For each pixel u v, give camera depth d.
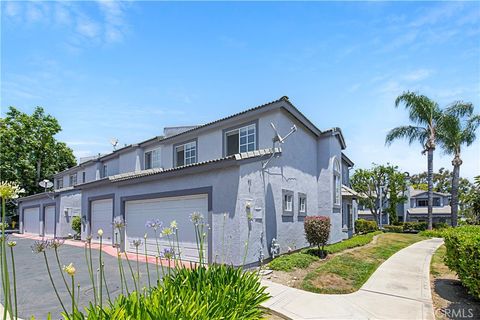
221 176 10.02
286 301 6.18
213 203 10.15
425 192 44.69
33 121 34.62
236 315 4.01
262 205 10.54
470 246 5.78
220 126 13.93
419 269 9.25
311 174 14.99
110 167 22.36
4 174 31.97
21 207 28.69
